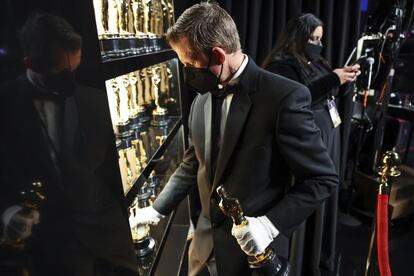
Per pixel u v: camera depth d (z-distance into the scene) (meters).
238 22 1.76
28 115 0.37
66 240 0.44
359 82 1.83
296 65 1.28
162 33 1.27
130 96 1.09
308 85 1.27
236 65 0.77
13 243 0.35
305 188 0.78
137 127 1.19
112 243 0.58
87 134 0.49
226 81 0.79
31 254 0.38
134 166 0.87
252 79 0.78
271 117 0.75
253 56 1.82
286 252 0.93
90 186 0.50
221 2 1.68
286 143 0.74
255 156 0.78
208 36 0.70
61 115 0.43
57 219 0.42
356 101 2.19
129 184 0.76
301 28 1.29
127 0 0.92
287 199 0.79
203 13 0.71
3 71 0.33
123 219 0.62
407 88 2.16
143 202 1.14
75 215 0.46
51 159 0.41
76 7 0.46
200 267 1.05
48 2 0.40
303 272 1.74
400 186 2.01
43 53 0.39
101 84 0.53
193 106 0.95
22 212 0.36
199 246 1.03
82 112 0.47
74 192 0.46
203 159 0.91
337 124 1.42
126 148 1.00
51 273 0.41
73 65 0.45
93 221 0.51
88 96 0.49
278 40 1.40
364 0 2.00
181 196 1.07
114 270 0.59
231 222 0.88
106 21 0.77
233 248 0.89
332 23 1.77
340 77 1.27
